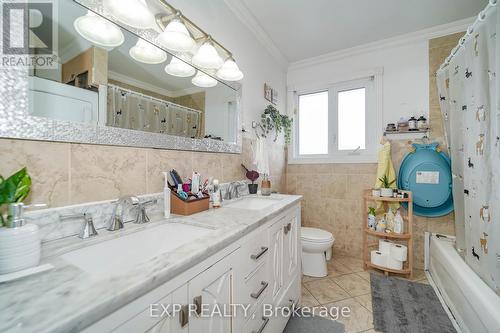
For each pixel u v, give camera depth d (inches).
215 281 28.6
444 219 81.0
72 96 31.0
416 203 82.8
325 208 102.4
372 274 81.7
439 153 80.9
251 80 79.5
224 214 43.4
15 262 20.1
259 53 85.1
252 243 38.0
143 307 19.4
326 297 68.1
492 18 47.8
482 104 51.4
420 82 85.7
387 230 82.9
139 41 40.7
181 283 23.3
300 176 108.0
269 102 93.2
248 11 71.9
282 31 83.5
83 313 14.7
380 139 91.7
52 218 28.0
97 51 34.2
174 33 41.3
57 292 17.1
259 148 75.6
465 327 51.0
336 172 100.5
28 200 26.3
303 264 81.9
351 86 99.6
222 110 62.9
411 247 77.7
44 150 27.9
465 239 59.4
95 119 33.7
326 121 106.8
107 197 34.9
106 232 32.0
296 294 61.1
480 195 51.7
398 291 70.4
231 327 32.0
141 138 40.3
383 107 91.8
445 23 79.4
